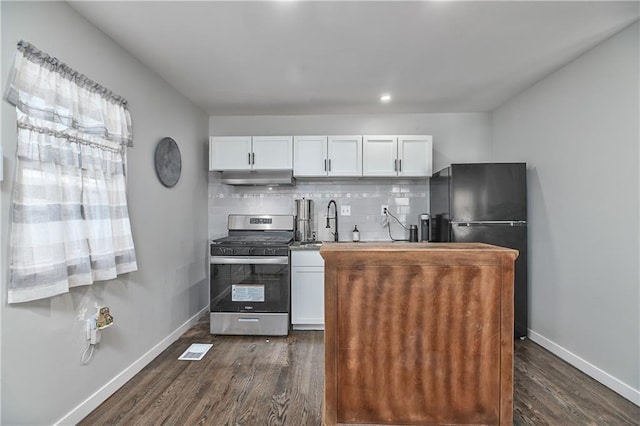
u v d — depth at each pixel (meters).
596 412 1.90
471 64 2.59
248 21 1.98
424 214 3.65
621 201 2.10
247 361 2.57
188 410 1.92
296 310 3.26
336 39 2.21
